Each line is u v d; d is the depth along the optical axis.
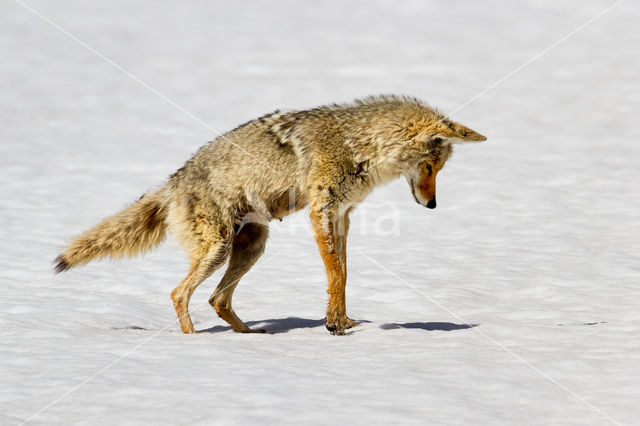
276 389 7.88
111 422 7.08
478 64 52.06
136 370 8.70
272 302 13.56
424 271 15.58
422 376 8.32
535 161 28.97
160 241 12.33
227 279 11.90
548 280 14.33
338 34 64.62
